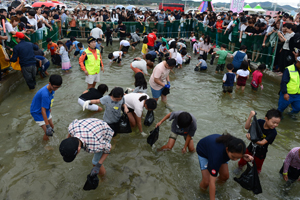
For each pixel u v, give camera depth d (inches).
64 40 533.3
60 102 226.1
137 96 171.0
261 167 144.3
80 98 199.3
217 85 299.7
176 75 335.0
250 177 117.3
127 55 442.6
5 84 231.6
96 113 207.8
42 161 144.8
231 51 444.5
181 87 287.3
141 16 668.7
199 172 143.7
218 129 193.3
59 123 187.0
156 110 223.0
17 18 275.1
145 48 408.5
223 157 108.1
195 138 178.5
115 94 145.9
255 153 136.3
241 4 815.7
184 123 128.4
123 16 610.9
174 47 357.4
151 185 130.9
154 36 446.3
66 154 95.0
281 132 192.9
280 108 211.5
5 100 224.4
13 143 159.9
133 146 166.6
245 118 213.9
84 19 563.8
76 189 124.6
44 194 120.3
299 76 198.1
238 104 243.9
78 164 144.2
